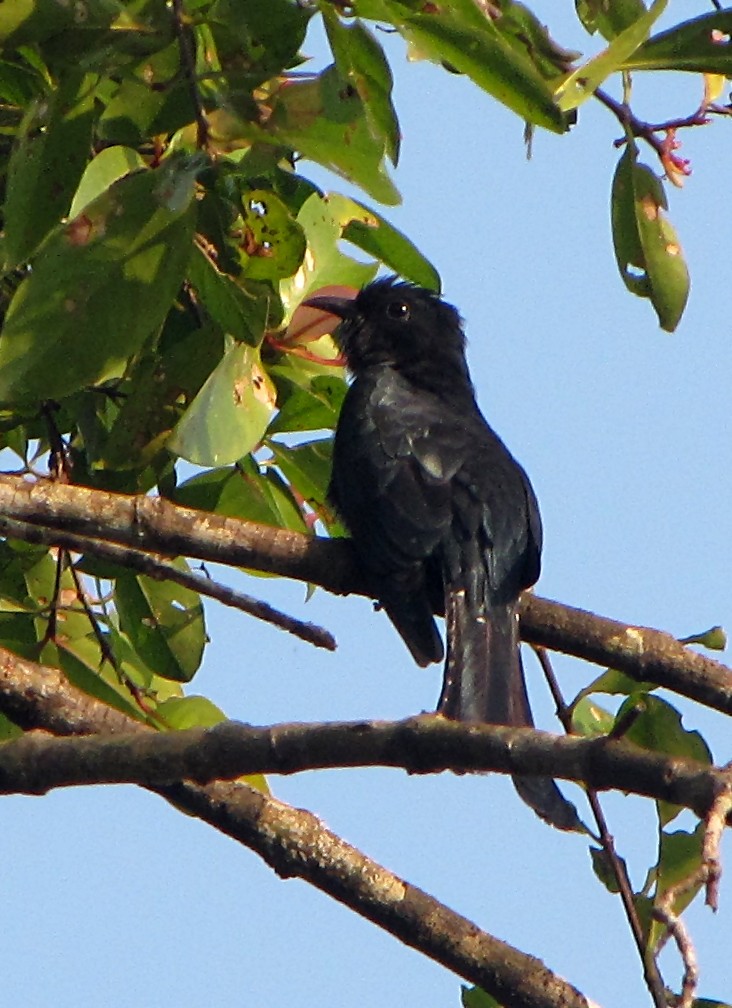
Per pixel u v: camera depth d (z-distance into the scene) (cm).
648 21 888
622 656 1064
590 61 897
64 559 1145
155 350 1066
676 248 1044
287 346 1086
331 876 1021
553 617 1108
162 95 873
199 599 1177
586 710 1115
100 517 998
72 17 833
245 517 1148
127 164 919
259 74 848
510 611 1122
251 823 1021
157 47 845
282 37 852
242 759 830
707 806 689
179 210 844
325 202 1131
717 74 964
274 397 967
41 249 871
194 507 1142
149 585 1170
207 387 956
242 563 1052
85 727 1072
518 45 1012
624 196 1039
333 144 854
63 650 1185
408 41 859
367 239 1175
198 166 854
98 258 871
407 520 1132
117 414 1080
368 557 1114
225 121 862
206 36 879
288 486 1169
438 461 1174
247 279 957
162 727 1180
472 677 1088
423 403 1236
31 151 869
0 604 1180
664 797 709
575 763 736
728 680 1049
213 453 938
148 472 1085
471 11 812
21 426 1123
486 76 826
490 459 1198
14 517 987
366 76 837
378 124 846
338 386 1100
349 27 824
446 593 1127
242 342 958
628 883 1006
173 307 1086
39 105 868
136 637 1176
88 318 877
